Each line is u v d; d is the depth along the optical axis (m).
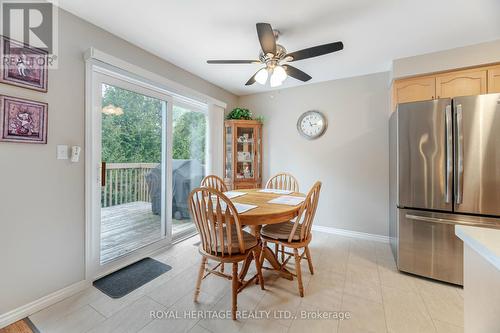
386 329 1.47
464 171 1.86
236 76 3.21
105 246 2.17
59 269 1.75
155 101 2.63
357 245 2.87
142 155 2.50
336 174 3.29
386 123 2.99
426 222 2.05
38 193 1.63
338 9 1.76
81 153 1.88
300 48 2.34
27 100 1.56
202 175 3.42
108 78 2.10
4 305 1.48
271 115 3.79
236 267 1.61
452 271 1.96
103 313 1.60
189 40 2.25
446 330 1.46
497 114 1.76
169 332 1.44
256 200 2.13
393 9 1.75
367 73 3.05
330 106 3.32
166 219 2.77
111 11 1.80
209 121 3.34
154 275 2.12
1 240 1.47
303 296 1.81
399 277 2.10
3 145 1.47
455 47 2.31
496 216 1.79
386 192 2.99
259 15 1.84
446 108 1.93
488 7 1.71
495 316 0.72
